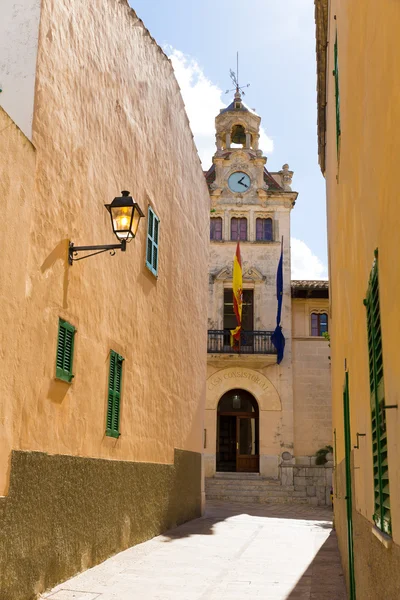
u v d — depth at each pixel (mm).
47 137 7328
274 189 31000
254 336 28766
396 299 3023
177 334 14648
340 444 10281
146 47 12242
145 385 11648
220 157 31094
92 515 8531
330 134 11438
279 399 28141
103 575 8102
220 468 29688
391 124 3125
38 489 6789
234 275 27547
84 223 8469
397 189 2947
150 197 12320
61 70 7844
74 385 7977
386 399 3434
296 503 24891
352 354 6445
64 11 8000
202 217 18672
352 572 6688
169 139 14219
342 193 7695
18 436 6395
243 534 13570
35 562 6656
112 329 9680
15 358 6344
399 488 3012
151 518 11828
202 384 17922
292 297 29547
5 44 7211
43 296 7102
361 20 4641
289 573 9086
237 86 32875
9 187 6285
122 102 10562
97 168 9117
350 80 5828
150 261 12109
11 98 7059
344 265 7730
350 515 7004
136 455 10945
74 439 7961
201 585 8023
